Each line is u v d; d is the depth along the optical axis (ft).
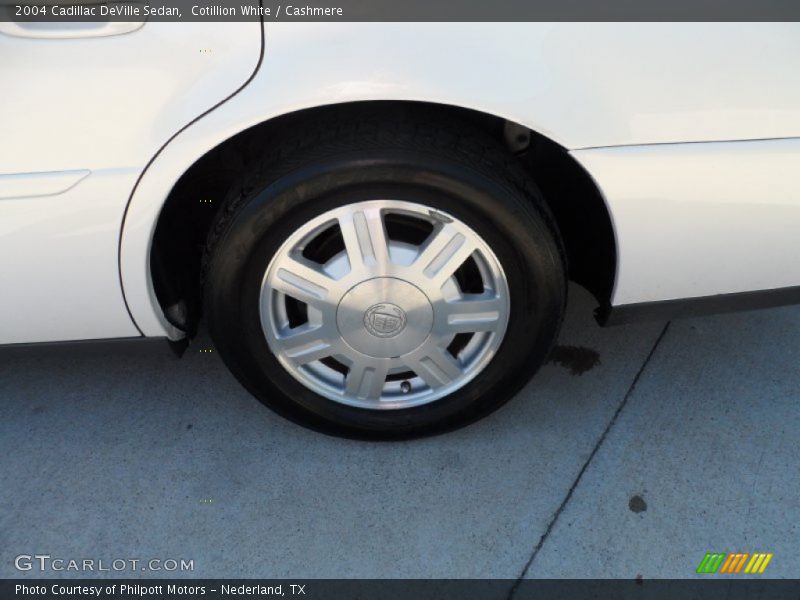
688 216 5.60
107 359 8.05
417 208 5.47
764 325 8.32
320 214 5.48
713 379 7.66
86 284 5.72
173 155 5.17
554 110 5.14
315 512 6.46
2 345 6.23
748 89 5.23
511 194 5.44
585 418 7.27
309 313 6.06
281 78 4.95
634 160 5.34
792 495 6.51
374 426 6.74
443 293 5.90
